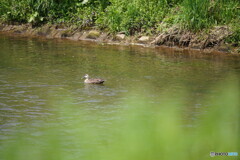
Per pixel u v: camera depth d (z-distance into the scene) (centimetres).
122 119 984
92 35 6041
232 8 5462
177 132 761
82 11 6506
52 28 6412
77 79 3594
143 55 4875
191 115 2383
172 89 3253
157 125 766
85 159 942
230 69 4131
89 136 1016
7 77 3569
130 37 5812
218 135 827
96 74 3812
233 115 938
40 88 3234
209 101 2823
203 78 3694
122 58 4662
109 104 2777
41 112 2575
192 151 802
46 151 880
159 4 6050
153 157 725
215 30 5316
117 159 740
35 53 4847
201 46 5269
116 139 901
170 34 5488
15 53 4812
